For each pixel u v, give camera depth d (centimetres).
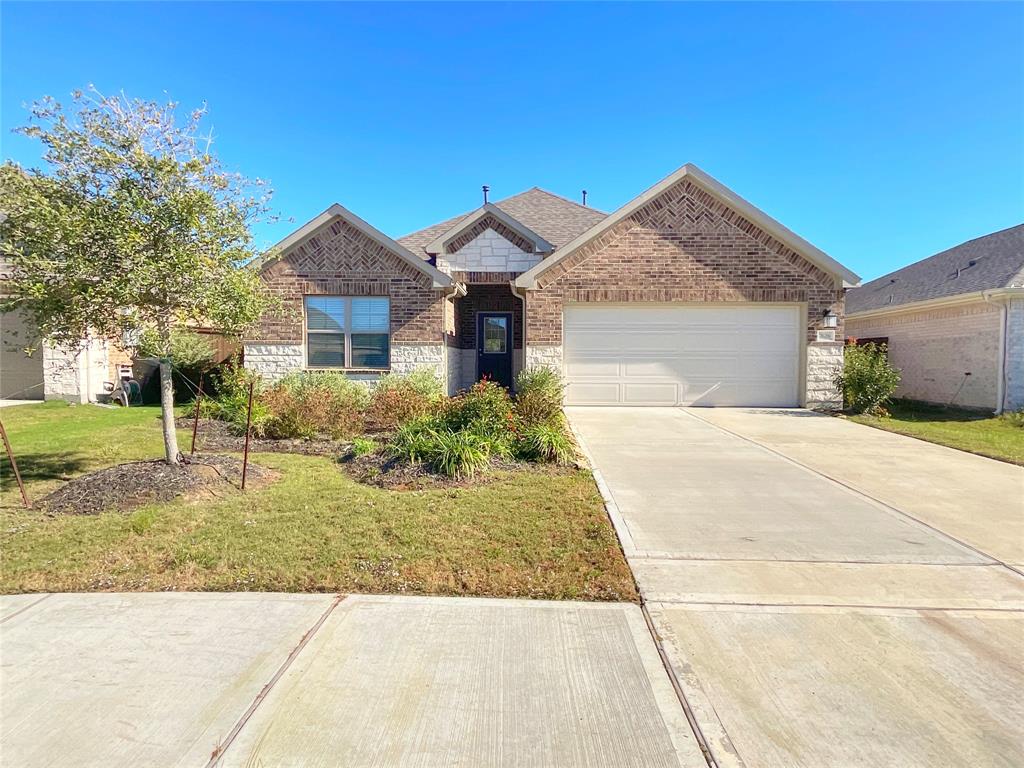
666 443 903
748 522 538
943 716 269
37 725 260
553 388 1045
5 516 530
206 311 618
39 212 514
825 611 371
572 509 548
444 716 268
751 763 240
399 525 502
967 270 1612
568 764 239
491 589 395
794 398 1305
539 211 1733
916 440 952
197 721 263
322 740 252
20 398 1348
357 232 1302
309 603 375
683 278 1280
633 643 331
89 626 345
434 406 909
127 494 569
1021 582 416
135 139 551
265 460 773
